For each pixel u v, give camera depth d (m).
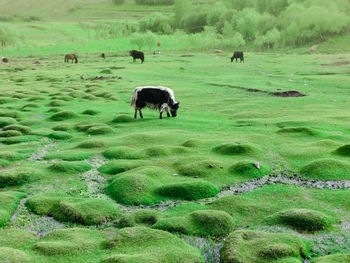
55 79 50.72
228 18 170.38
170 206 10.57
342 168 12.96
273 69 61.12
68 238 8.33
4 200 10.69
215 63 75.69
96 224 9.52
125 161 14.60
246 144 15.74
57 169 13.69
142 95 23.03
